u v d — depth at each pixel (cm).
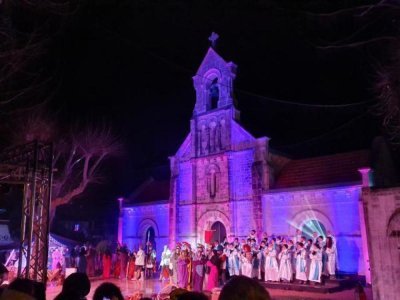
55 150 3097
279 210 2655
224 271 2234
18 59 1844
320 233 2480
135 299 1452
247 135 2945
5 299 388
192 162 3234
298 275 2064
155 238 3456
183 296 380
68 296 513
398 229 1525
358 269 2245
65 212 4316
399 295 1485
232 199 2930
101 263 3184
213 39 3344
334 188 2405
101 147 3316
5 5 1620
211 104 3350
